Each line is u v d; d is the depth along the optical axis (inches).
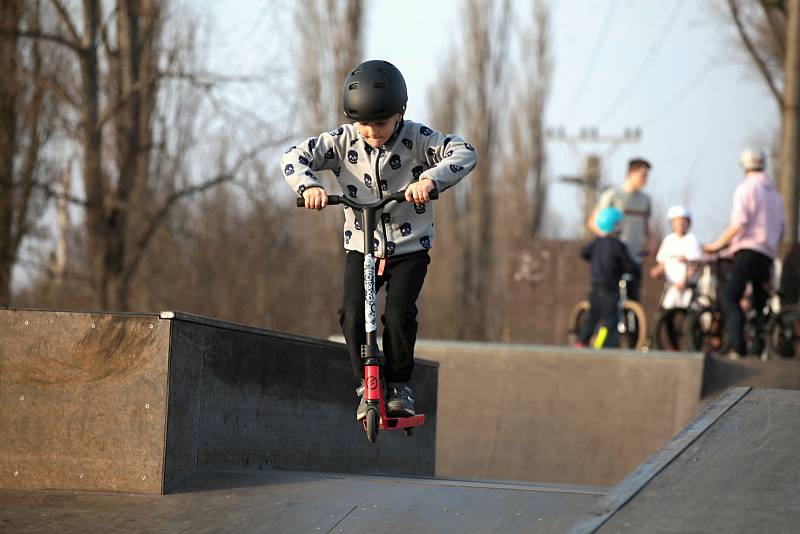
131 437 467.8
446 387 1237.7
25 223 1910.7
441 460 1214.9
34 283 2108.8
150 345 469.7
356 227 501.7
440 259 3735.2
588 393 1186.6
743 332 1123.3
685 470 426.9
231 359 519.2
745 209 1090.7
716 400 512.4
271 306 2600.9
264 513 436.8
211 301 2456.9
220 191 2395.4
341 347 653.9
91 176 1876.2
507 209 4143.7
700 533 372.2
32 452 476.7
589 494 446.9
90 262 1930.4
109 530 420.8
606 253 1223.5
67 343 478.6
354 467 665.6
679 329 1264.8
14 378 481.7
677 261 1243.2
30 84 1811.0
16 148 1841.8
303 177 474.0
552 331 1870.1
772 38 2463.1
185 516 435.5
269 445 556.1
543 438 1187.9
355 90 470.0
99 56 1907.0
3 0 1742.1
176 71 1846.7
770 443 448.5
